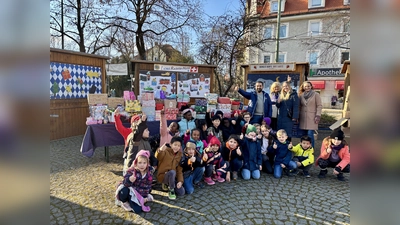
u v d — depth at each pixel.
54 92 6.61
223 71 12.40
